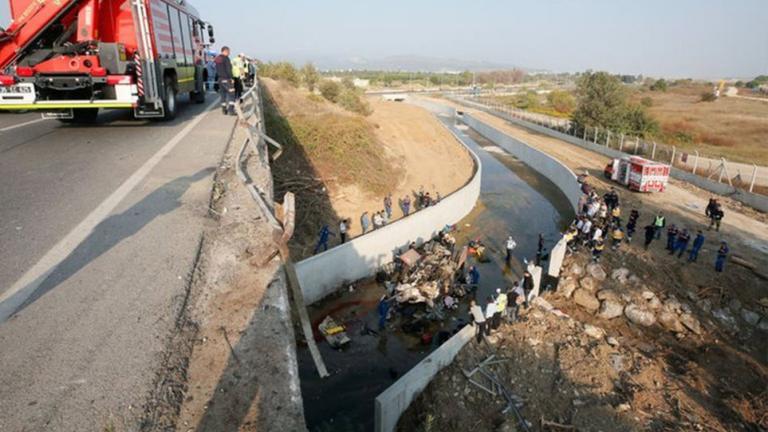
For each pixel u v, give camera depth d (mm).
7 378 3750
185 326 4586
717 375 16344
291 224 5156
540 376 15586
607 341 17656
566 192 35875
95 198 7809
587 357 16375
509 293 18047
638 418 14023
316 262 19516
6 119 15289
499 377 15430
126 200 7750
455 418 13891
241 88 20875
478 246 25250
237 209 7531
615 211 24781
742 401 15008
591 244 23734
